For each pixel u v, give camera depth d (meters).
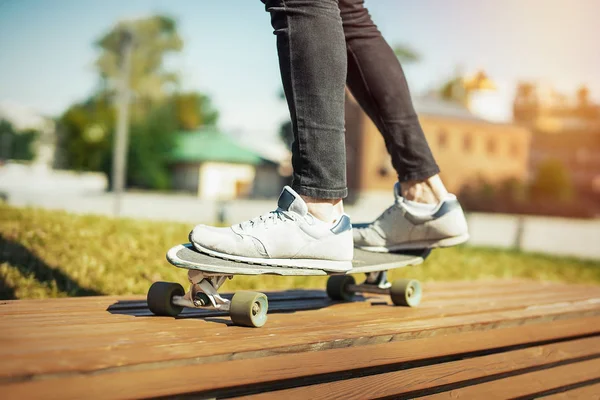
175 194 48.34
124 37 21.39
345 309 2.00
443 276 4.68
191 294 1.59
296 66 1.62
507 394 1.70
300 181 1.67
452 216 2.08
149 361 1.09
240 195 49.69
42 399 0.96
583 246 18.05
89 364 1.02
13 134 63.91
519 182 44.56
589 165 57.09
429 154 2.12
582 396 1.95
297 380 1.30
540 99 59.38
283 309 1.87
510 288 2.99
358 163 36.84
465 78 55.47
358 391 1.38
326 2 1.63
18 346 1.10
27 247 3.30
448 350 1.67
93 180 42.69
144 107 49.69
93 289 2.78
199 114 55.19
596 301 2.60
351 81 2.12
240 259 1.58
